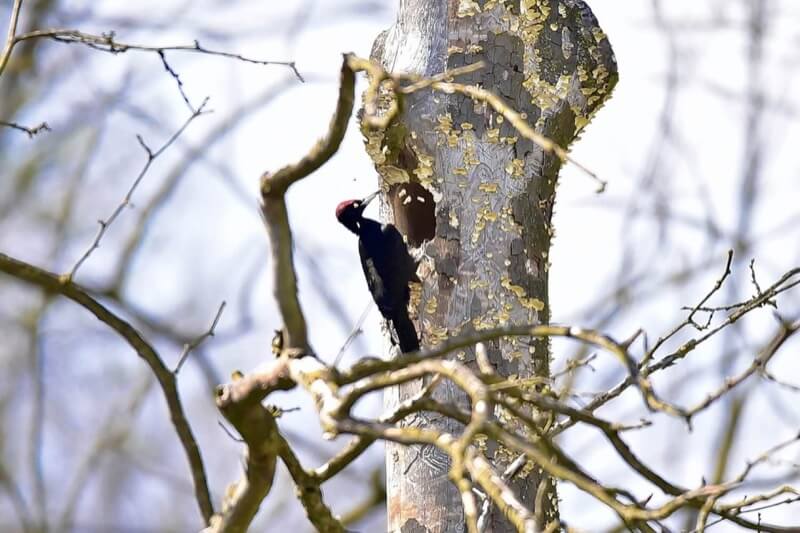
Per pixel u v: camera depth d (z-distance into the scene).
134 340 9.27
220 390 7.55
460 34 11.12
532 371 10.59
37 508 20.33
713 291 9.16
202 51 10.63
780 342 7.65
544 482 7.95
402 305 10.82
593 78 11.37
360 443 7.98
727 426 18.20
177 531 22.38
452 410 7.30
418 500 10.36
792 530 8.62
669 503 6.67
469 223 10.83
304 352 7.39
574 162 6.55
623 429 7.05
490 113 10.98
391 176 11.29
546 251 11.09
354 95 7.36
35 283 9.37
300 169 7.51
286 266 7.57
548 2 11.31
